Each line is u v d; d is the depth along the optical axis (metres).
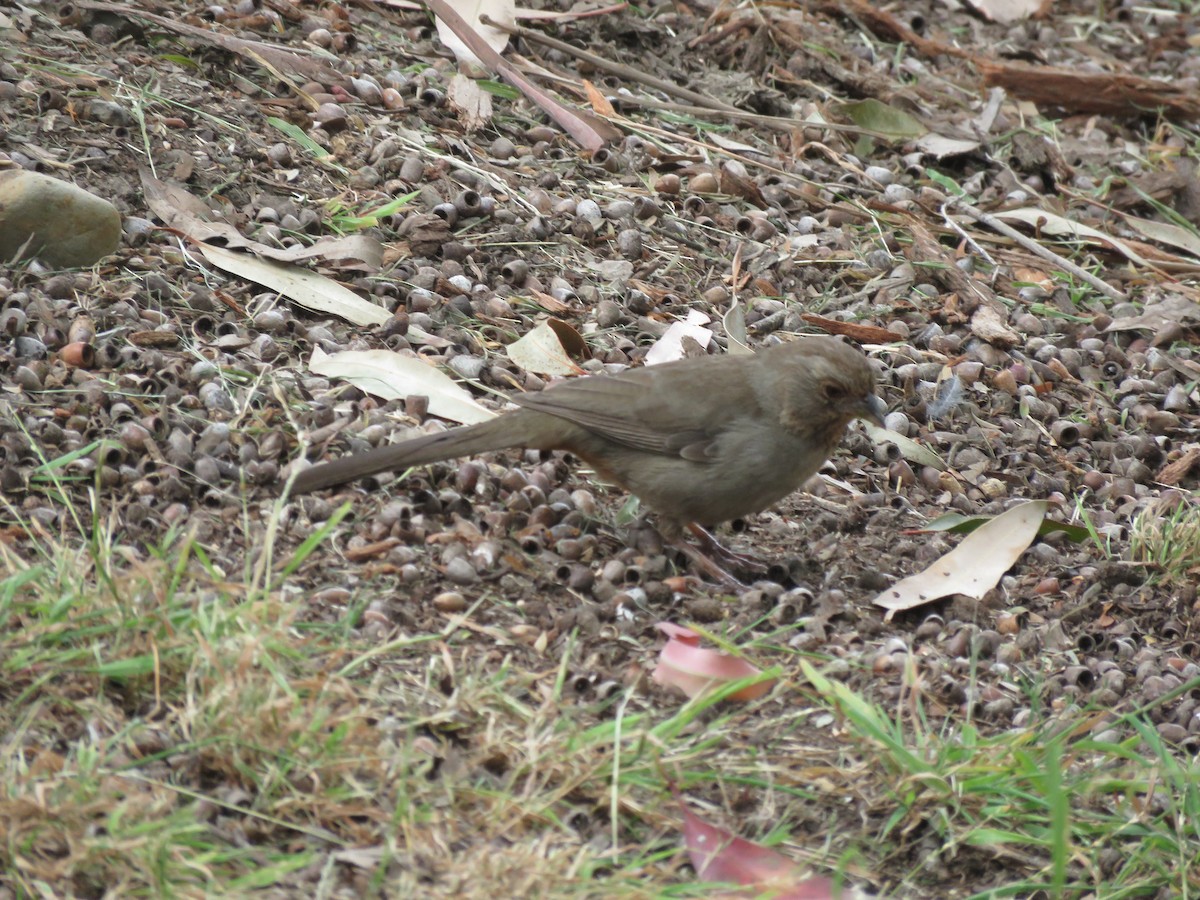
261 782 7.28
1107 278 15.28
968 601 10.05
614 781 7.53
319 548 9.41
